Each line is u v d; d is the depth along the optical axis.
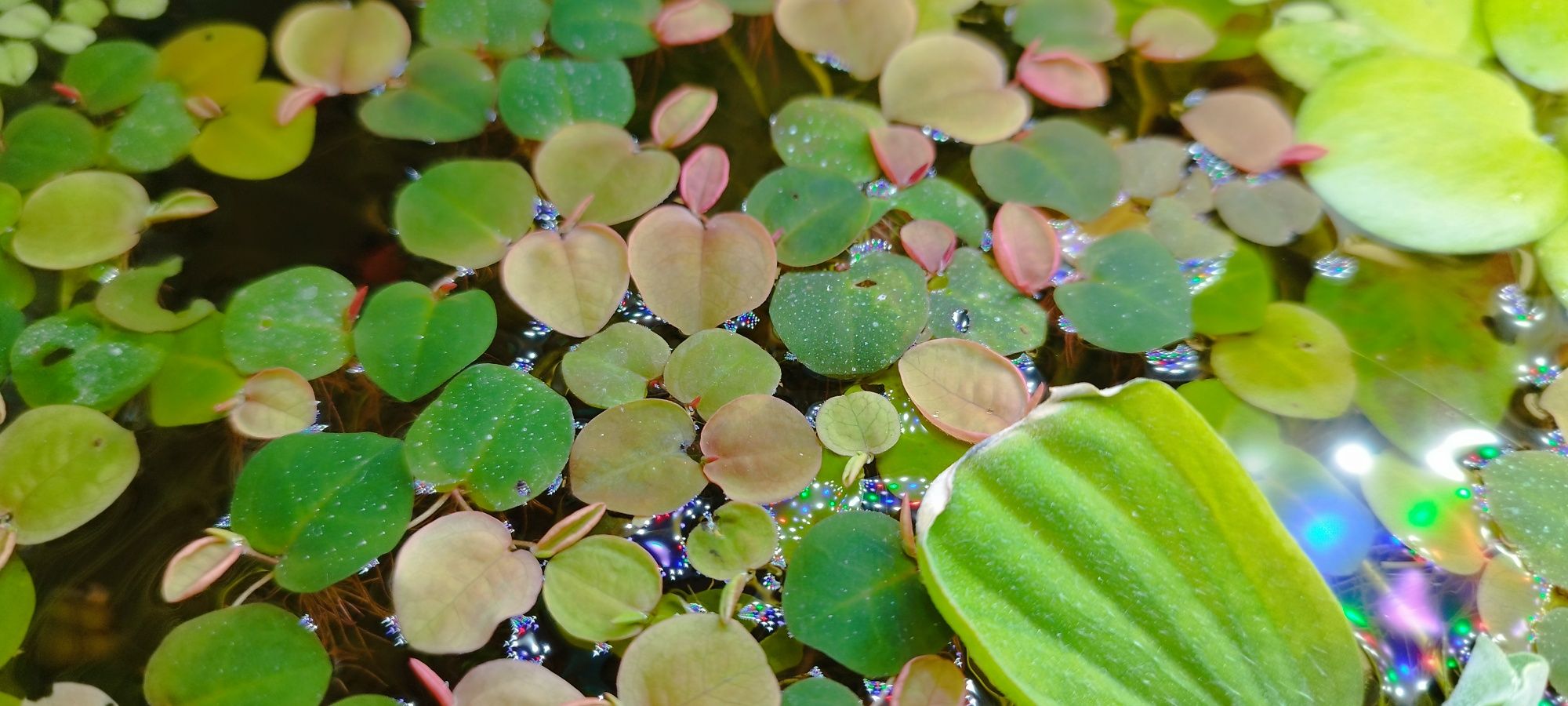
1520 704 0.27
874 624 0.28
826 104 0.31
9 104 0.31
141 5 0.32
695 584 0.28
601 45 0.32
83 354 0.29
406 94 0.31
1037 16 0.32
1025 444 0.28
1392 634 0.28
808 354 0.29
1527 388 0.29
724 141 0.31
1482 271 0.30
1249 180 0.31
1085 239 0.30
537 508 0.29
